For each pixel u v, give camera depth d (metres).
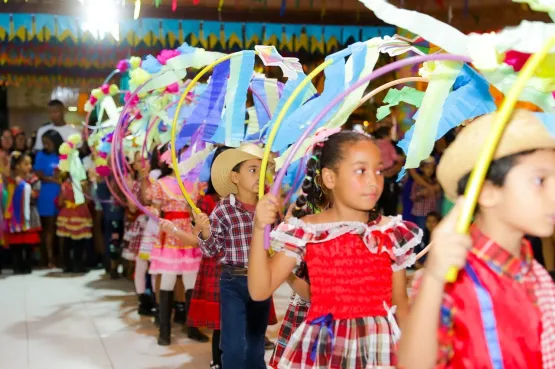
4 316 5.76
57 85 15.50
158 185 4.88
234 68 2.81
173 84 4.48
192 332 4.98
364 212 2.29
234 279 3.38
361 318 2.16
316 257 2.20
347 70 2.27
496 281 1.42
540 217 1.39
